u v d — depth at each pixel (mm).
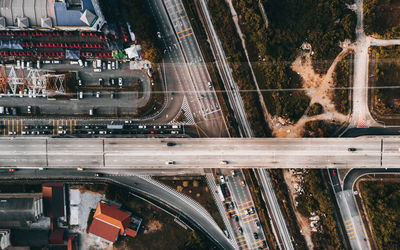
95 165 109312
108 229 110688
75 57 110688
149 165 109000
